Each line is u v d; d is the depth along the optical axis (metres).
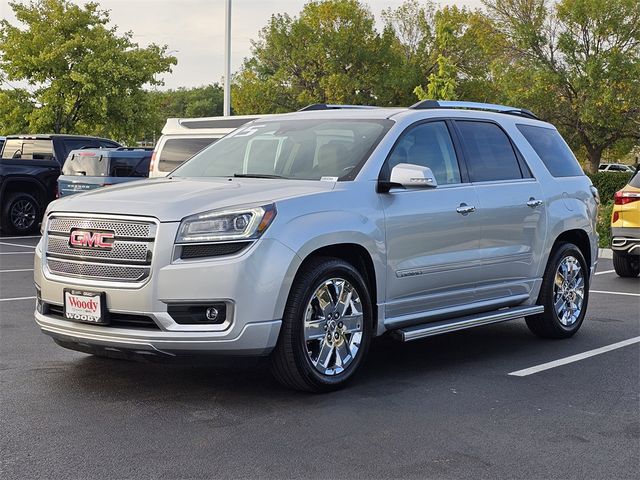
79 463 4.08
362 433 4.59
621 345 7.15
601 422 4.87
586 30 38.25
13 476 3.89
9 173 17.88
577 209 7.51
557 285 7.35
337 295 5.41
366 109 6.84
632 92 37.19
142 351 4.98
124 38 31.61
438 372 6.08
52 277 5.32
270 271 4.98
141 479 3.88
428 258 6.02
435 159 6.29
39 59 29.48
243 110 48.50
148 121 32.41
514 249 6.77
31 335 7.23
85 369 6.00
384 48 46.78
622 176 30.44
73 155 16.38
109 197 5.33
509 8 40.84
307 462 4.12
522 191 6.88
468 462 4.16
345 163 5.84
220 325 4.92
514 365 6.34
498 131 7.02
